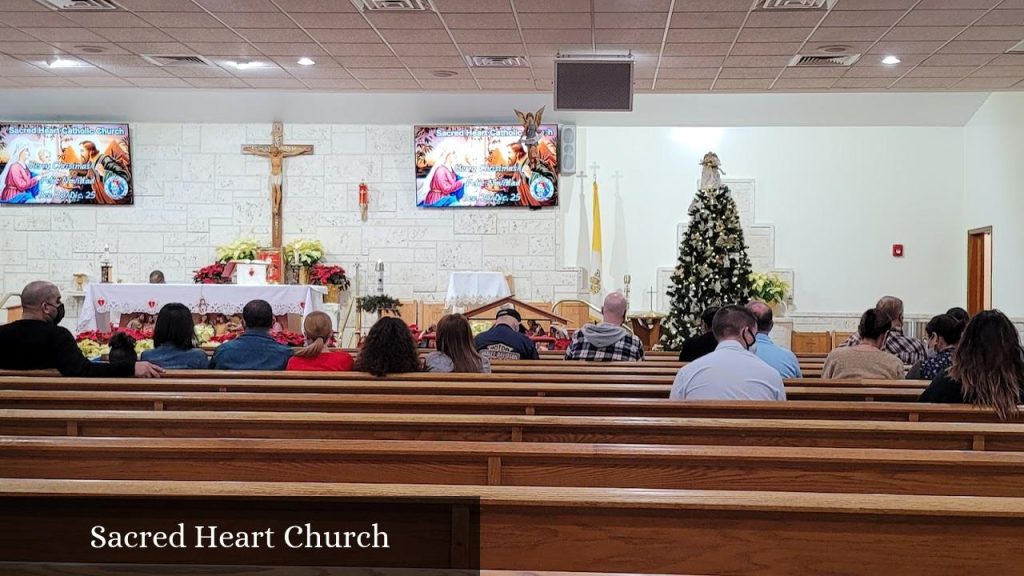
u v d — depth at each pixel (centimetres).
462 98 1388
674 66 977
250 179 1435
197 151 1435
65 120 1438
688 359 604
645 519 206
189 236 1439
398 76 1042
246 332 551
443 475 270
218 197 1435
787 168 1433
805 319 1434
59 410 354
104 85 1116
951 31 827
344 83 1087
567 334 1016
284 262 1380
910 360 639
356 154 1431
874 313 532
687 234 1034
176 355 537
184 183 1437
